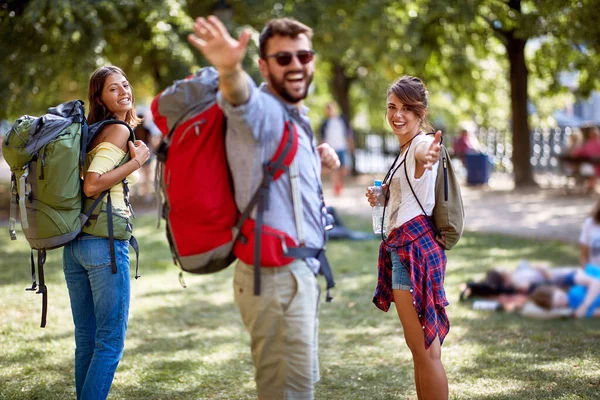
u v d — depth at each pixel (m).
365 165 23.28
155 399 4.10
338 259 8.49
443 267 3.33
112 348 3.33
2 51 12.40
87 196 3.31
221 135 2.67
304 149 2.78
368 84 22.67
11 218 3.46
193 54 14.01
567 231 10.35
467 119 22.61
